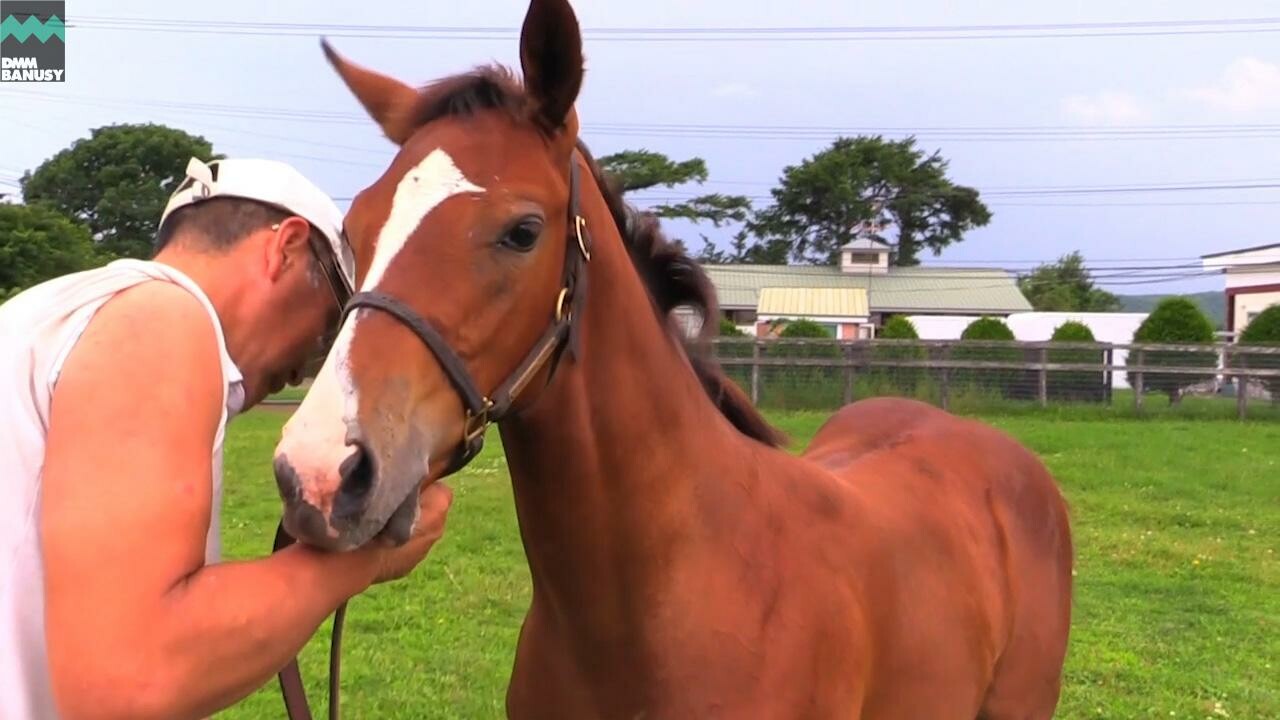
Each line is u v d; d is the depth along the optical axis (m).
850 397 16.73
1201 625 5.55
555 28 1.59
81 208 40.62
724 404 2.26
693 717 1.79
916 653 2.24
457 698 4.11
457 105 1.62
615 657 1.83
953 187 47.44
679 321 2.18
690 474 1.87
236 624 1.27
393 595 5.55
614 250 1.79
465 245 1.50
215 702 1.28
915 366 16.83
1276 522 8.16
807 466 2.27
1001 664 2.77
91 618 1.17
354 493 1.36
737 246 48.56
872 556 2.19
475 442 1.57
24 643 1.27
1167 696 4.44
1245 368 16.55
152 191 40.12
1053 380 16.83
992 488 2.96
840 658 1.98
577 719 1.90
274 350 1.60
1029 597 2.87
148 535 1.21
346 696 4.11
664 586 1.81
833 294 34.09
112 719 1.18
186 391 1.29
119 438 1.23
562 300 1.64
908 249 48.19
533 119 1.63
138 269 1.38
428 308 1.47
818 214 47.81
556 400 1.69
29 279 24.47
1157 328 20.42
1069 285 50.78
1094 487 9.50
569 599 1.82
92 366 1.26
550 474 1.75
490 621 5.17
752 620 1.86
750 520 1.94
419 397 1.45
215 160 1.62
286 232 1.58
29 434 1.27
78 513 1.19
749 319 36.22
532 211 1.55
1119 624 5.52
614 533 1.78
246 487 8.65
